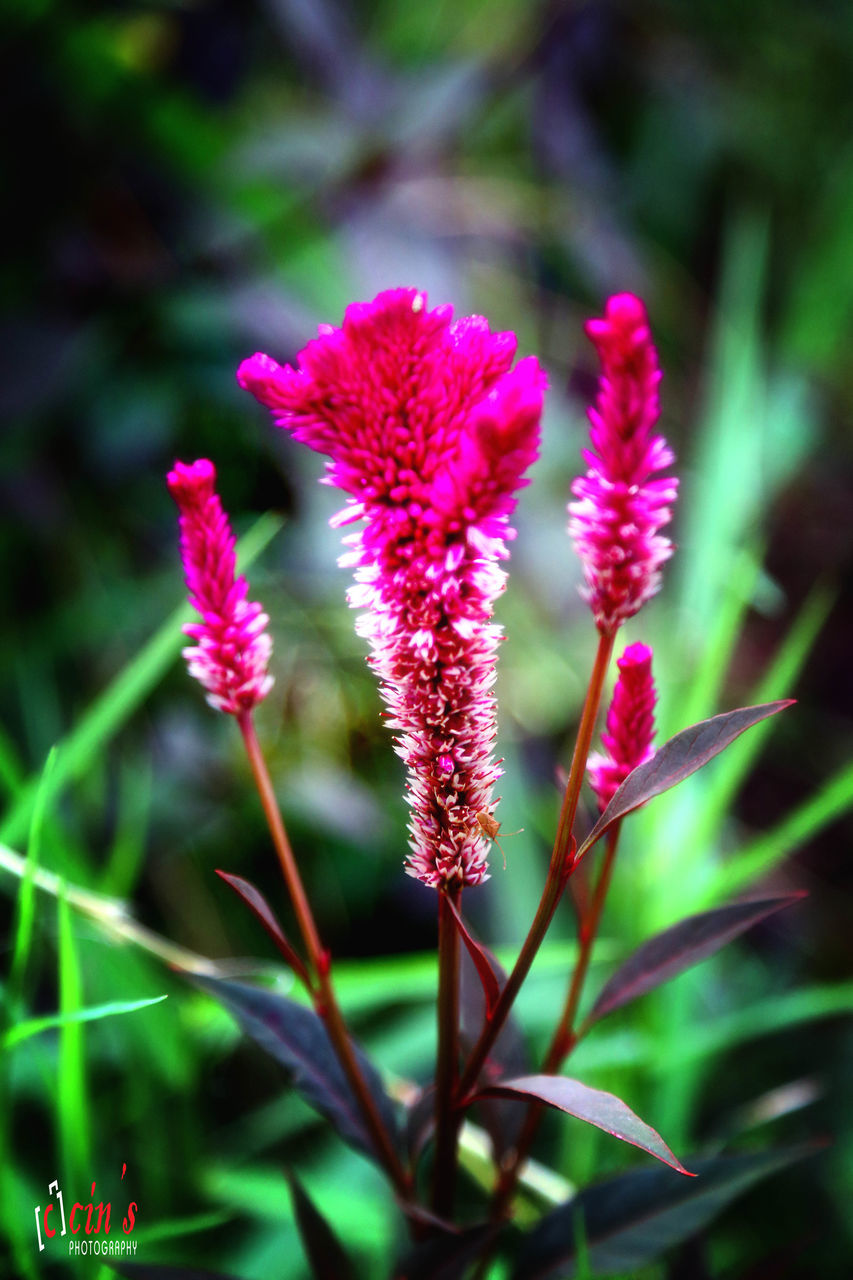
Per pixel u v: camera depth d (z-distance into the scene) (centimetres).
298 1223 49
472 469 39
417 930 87
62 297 87
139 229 89
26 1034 48
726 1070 89
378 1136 48
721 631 69
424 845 43
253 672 45
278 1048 49
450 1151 47
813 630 68
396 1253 58
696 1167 49
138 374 87
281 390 40
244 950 83
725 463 84
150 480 90
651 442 41
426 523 40
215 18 96
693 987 74
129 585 87
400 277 96
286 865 47
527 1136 49
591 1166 67
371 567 41
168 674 86
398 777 91
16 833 55
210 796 84
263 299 90
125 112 85
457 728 42
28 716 79
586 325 40
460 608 40
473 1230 48
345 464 40
